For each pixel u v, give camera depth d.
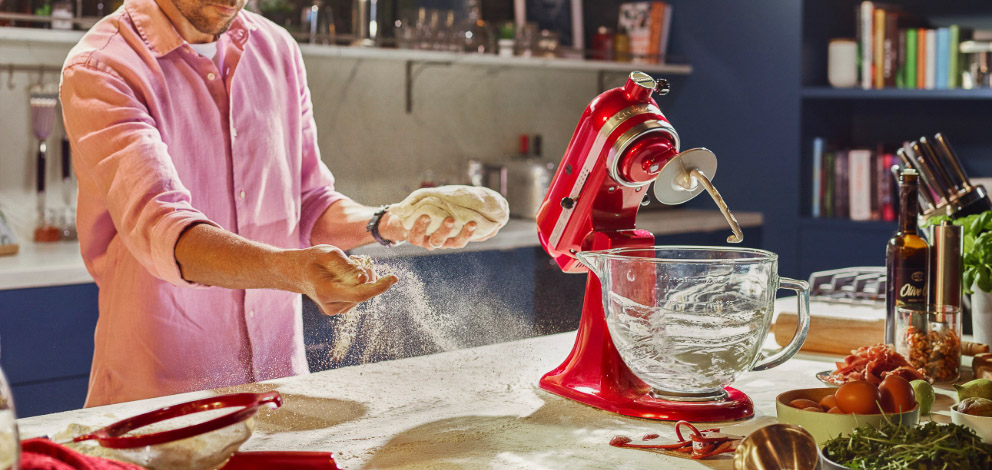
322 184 1.70
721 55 3.51
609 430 0.95
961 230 1.16
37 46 2.54
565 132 3.71
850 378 1.05
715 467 0.83
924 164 1.44
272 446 0.89
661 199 1.02
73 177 2.64
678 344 0.94
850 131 3.62
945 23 3.37
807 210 3.39
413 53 2.80
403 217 1.15
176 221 1.16
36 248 2.44
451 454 0.87
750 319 0.93
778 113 3.37
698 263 0.92
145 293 1.46
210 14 1.42
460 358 1.27
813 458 0.74
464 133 3.38
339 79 3.04
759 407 1.03
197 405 0.78
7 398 0.60
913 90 3.08
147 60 1.42
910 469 0.71
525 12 3.39
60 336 2.13
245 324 1.57
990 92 2.95
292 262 0.99
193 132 1.48
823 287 1.57
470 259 2.43
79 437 0.73
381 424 0.97
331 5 2.76
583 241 1.11
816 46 3.38
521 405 1.04
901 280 1.14
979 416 0.86
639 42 3.58
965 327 1.42
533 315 2.46
